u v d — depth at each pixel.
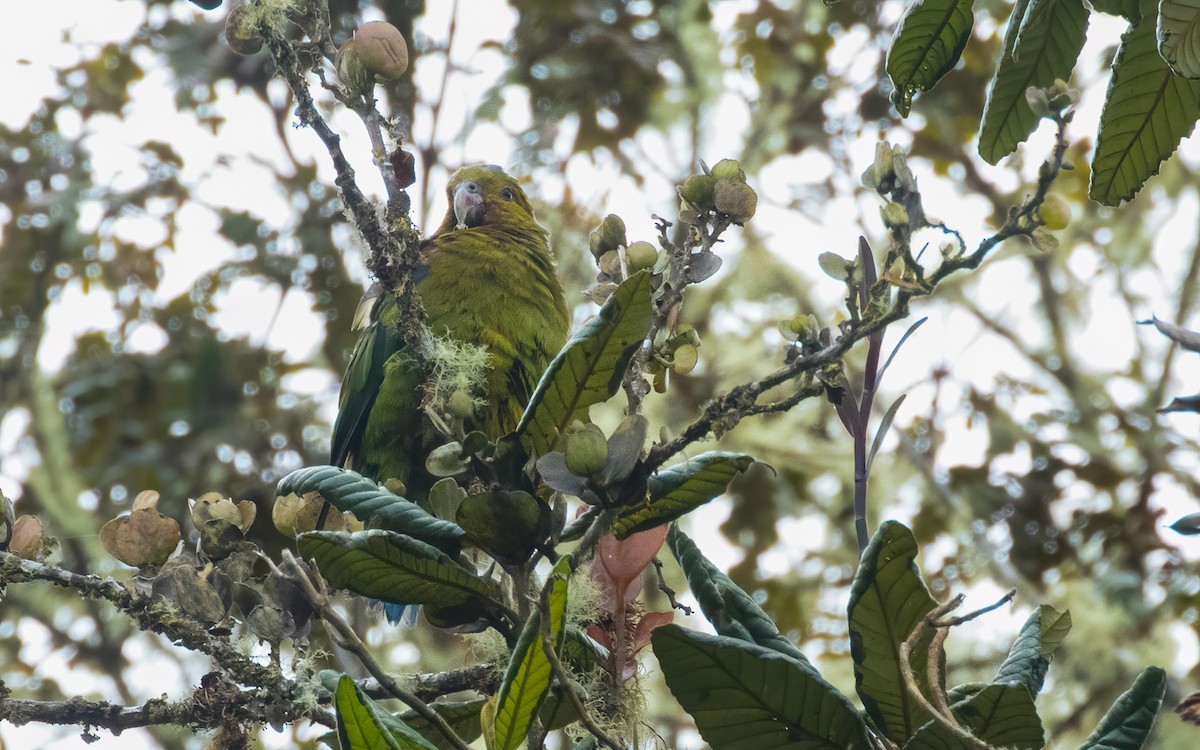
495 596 3.37
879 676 3.13
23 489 11.66
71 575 3.47
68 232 12.91
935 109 13.73
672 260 3.63
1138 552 12.43
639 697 3.57
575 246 12.61
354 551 3.19
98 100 13.24
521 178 12.90
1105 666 11.35
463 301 8.11
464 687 3.96
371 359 8.10
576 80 12.83
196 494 11.92
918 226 3.19
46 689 11.54
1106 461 12.93
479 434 3.17
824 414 12.98
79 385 12.52
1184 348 3.11
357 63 3.95
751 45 14.13
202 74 12.60
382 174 4.14
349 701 2.71
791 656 3.38
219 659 3.47
